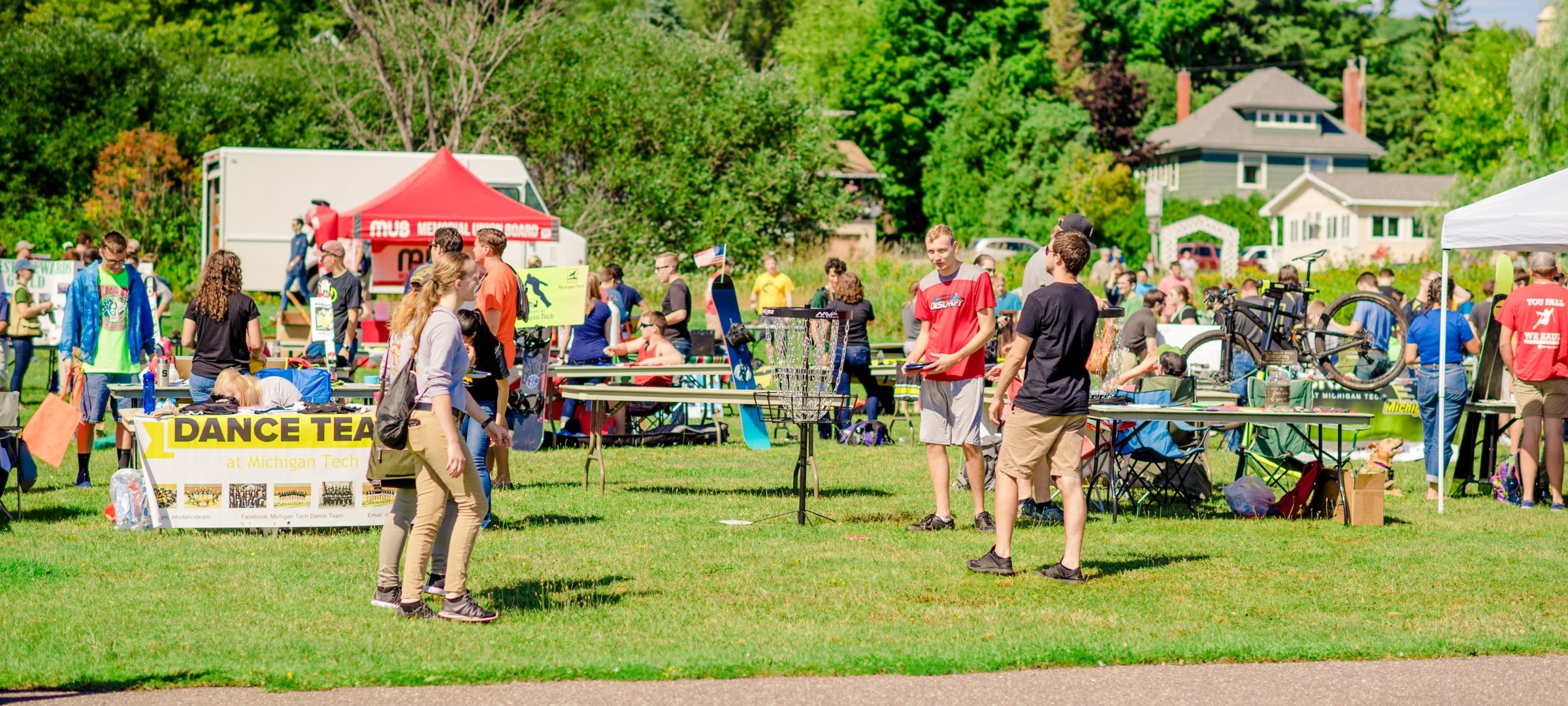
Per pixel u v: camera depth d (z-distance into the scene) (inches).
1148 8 3686.0
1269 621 296.2
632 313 964.6
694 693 239.8
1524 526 425.4
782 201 1539.1
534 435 462.3
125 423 417.7
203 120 1656.0
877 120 2721.5
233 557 347.6
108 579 320.8
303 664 250.8
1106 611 304.2
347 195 1003.3
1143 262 2399.1
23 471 402.0
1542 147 1685.5
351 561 344.8
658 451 596.7
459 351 282.2
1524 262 590.6
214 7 2158.0
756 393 418.3
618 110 1507.1
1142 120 3383.4
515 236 848.3
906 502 454.0
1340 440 440.1
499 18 1553.9
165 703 229.9
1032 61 2775.6
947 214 2652.6
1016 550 373.7
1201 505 462.9
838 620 293.0
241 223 985.5
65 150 1585.9
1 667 247.0
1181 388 462.0
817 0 3107.8
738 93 1552.7
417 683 242.2
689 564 347.9
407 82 1533.0
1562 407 463.8
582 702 233.5
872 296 1386.6
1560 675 255.0
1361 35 3843.5
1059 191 2554.1
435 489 285.0
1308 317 670.5
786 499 458.3
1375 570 350.6
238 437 383.6
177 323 1091.3
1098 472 445.4
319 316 586.9
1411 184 2817.4
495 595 311.4
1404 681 250.4
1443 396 473.7
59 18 1828.2
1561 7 1667.1
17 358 685.9
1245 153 3336.6
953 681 249.3
